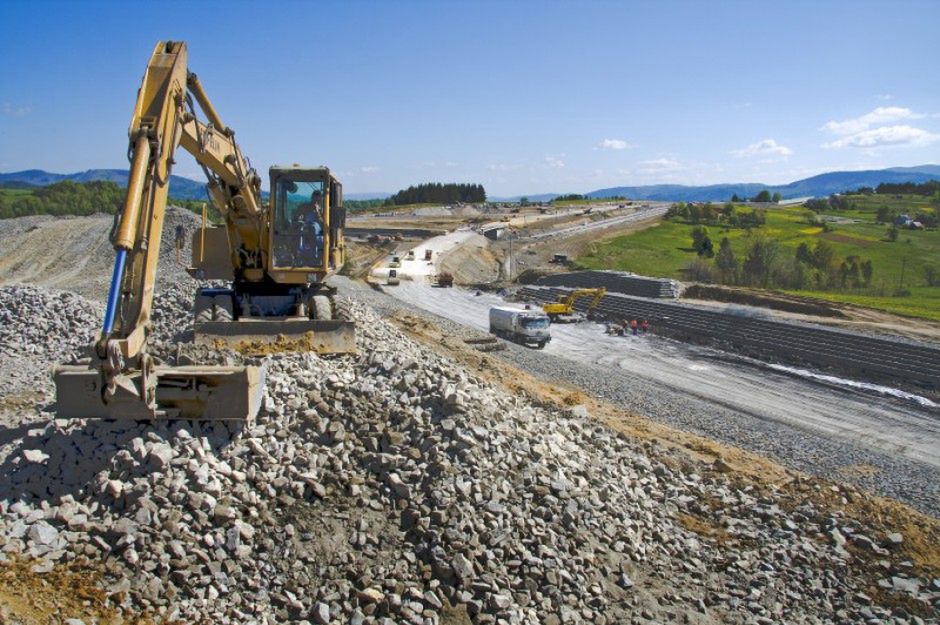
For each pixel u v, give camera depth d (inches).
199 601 321.1
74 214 4020.7
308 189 644.1
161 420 390.3
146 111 358.3
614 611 364.5
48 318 832.9
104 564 326.3
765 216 5561.0
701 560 433.1
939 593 430.3
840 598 422.9
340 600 332.5
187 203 3467.0
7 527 334.3
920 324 1774.1
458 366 858.8
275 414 422.6
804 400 1185.4
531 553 374.0
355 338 596.1
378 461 401.1
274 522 363.6
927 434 997.2
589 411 816.3
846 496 544.1
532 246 4234.7
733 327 1769.2
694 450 693.3
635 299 2247.8
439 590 341.1
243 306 668.1
